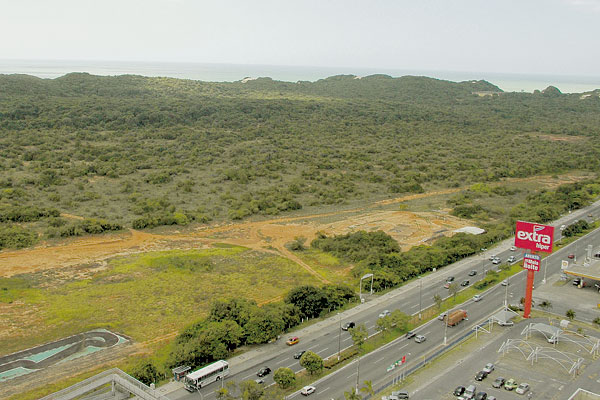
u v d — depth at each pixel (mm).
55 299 94812
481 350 81125
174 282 104438
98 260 116375
